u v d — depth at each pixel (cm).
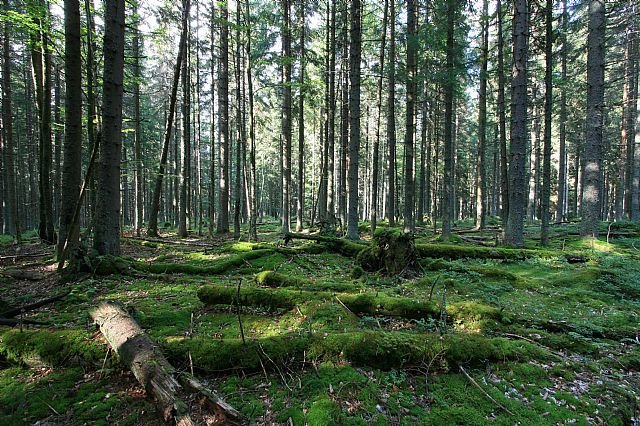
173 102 1531
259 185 4772
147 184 3509
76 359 397
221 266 851
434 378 387
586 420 333
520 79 1094
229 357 385
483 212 1977
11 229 2230
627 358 448
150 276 742
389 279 768
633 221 1738
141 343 375
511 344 443
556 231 1587
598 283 767
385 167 3634
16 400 341
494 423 322
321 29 2056
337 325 494
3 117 2047
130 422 316
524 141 1112
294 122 3003
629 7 1234
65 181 859
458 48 1328
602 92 1108
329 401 336
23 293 670
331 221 1775
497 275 805
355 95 1241
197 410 319
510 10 1433
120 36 762
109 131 765
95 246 781
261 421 317
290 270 875
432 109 2377
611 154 2894
